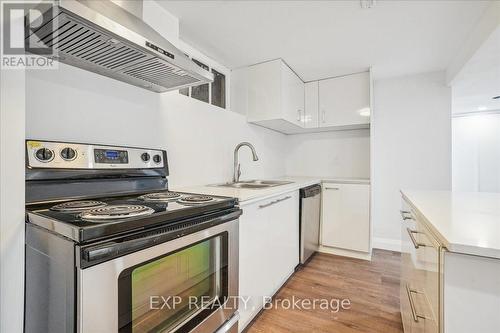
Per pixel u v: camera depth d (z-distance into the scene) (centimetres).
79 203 104
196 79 136
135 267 79
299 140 357
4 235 79
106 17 88
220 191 163
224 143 228
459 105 393
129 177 135
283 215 205
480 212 106
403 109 302
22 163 83
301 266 254
